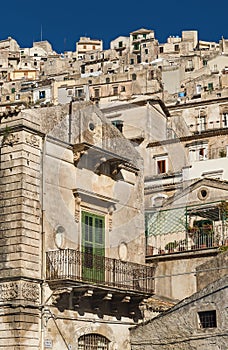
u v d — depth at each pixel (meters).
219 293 26.22
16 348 26.41
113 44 185.12
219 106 78.19
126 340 31.38
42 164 28.73
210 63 120.12
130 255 33.22
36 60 198.00
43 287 27.77
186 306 27.12
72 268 28.50
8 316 26.91
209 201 40.53
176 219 40.38
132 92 96.44
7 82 147.12
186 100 83.56
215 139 56.69
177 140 42.38
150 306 33.12
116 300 30.77
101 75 109.69
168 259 36.84
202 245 37.28
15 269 27.02
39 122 28.86
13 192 27.78
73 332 28.70
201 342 26.44
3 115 28.52
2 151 28.38
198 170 48.88
